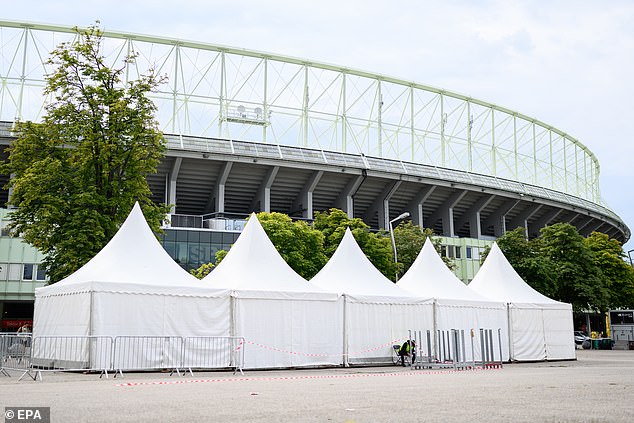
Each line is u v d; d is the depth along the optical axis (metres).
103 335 19.77
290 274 25.02
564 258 60.09
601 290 59.09
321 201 77.12
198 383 16.27
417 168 76.38
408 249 53.50
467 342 28.75
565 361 31.91
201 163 65.75
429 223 85.69
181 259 58.12
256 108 72.19
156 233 30.03
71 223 26.92
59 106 28.83
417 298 27.44
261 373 21.09
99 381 17.06
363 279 27.61
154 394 12.80
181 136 64.56
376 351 25.86
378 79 80.06
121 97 29.69
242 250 25.03
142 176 29.80
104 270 21.17
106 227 27.97
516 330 30.66
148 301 20.80
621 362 30.81
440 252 57.88
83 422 8.44
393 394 12.65
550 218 93.56
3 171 29.06
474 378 18.14
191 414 9.32
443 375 19.97
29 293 54.72
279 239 40.31
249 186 71.44
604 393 12.80
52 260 28.66
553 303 32.34
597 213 100.31
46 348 21.44
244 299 22.73
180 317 21.31
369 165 72.19
